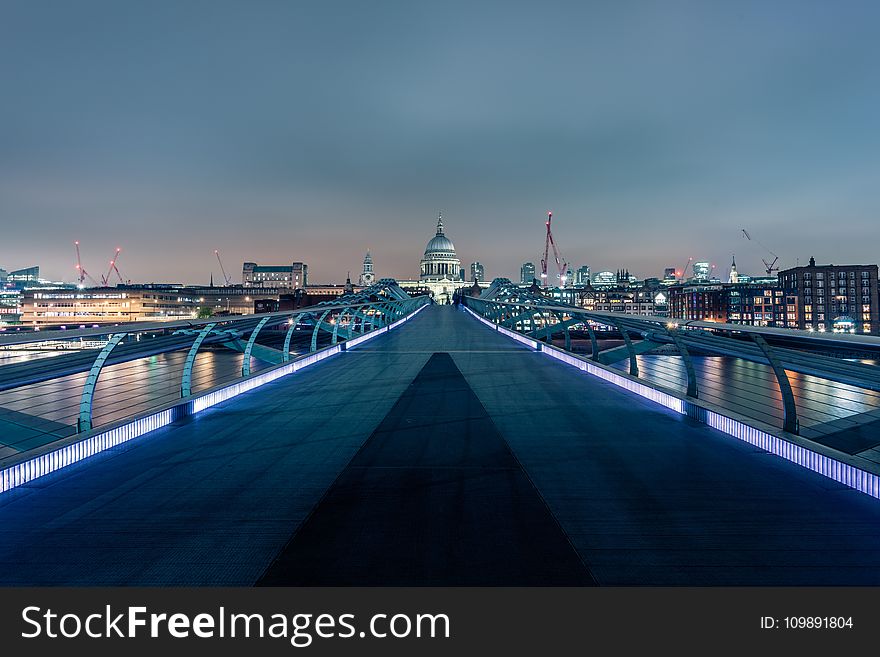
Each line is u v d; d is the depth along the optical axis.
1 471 6.76
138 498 6.50
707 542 5.23
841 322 131.88
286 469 7.61
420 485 6.91
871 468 6.51
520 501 6.33
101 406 17.52
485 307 51.69
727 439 9.20
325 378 16.31
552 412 11.45
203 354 36.25
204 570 4.77
